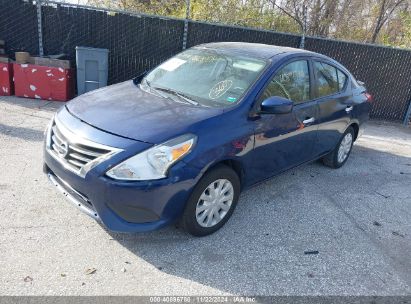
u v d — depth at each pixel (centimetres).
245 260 330
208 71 418
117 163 293
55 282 280
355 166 600
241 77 395
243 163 364
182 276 302
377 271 338
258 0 1014
